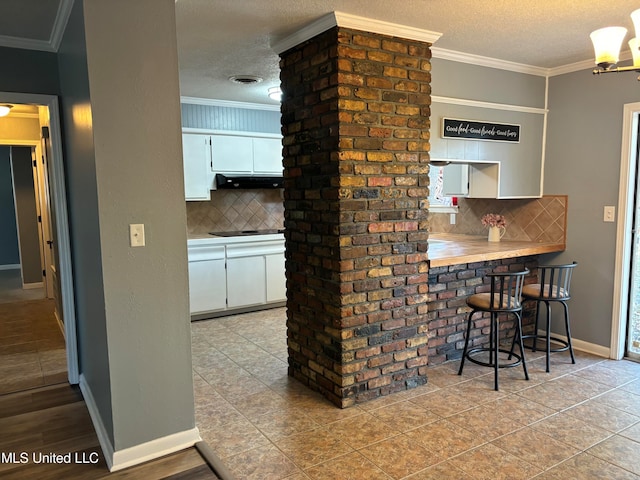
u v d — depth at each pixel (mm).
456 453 2434
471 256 3469
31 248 6883
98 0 2102
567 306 4102
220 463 2365
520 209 4410
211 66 3799
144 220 2291
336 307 2938
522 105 3957
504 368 3498
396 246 3086
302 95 3096
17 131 5707
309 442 2566
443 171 4656
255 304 5410
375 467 2320
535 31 3035
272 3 2535
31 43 3135
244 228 5906
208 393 3232
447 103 3500
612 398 3061
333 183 2865
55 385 3389
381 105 2930
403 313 3162
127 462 2346
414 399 3072
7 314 5363
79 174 2672
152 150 2285
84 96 2266
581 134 3906
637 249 3756
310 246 3156
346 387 2967
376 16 2748
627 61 3586
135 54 2207
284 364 3783
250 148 5453
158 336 2379
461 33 3070
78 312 3291
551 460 2361
